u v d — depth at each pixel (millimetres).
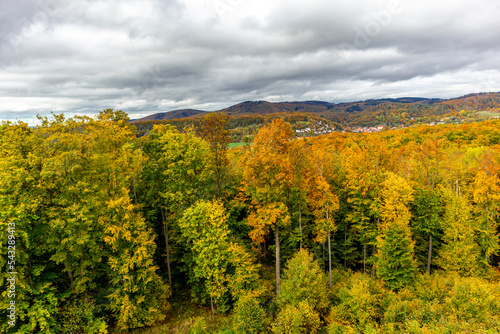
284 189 28016
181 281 29703
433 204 27891
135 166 27734
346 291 22312
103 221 20281
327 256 32812
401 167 38125
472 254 24391
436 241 30047
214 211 23812
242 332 19984
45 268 20562
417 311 17969
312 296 22000
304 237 32312
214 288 23344
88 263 20469
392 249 23422
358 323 20469
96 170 22562
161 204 27406
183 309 25906
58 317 19422
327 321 21734
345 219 30812
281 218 25156
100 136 25141
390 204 25641
